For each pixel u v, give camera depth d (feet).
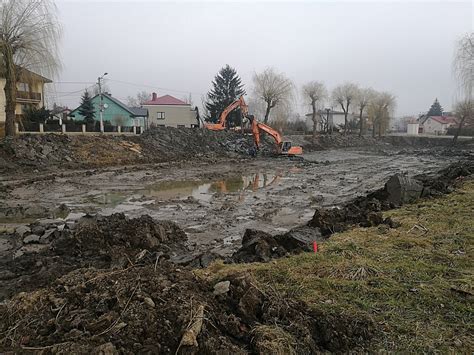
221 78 186.80
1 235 31.83
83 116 144.25
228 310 14.03
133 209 45.42
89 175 70.54
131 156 89.97
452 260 20.66
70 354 10.43
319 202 51.49
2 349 11.51
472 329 13.83
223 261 23.04
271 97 155.43
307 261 20.58
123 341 11.09
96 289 14.17
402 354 12.50
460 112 188.34
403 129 381.19
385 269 19.31
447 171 65.82
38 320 12.78
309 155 141.08
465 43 94.27
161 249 27.53
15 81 74.54
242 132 128.88
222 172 81.87
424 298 16.07
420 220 29.25
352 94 206.69
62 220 37.96
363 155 146.61
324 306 15.42
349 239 24.75
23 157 70.79
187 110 185.47
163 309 12.59
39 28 75.46
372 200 38.73
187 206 47.52
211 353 11.04
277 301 14.60
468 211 31.50
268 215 43.37
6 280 21.81
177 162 94.17
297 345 12.36
